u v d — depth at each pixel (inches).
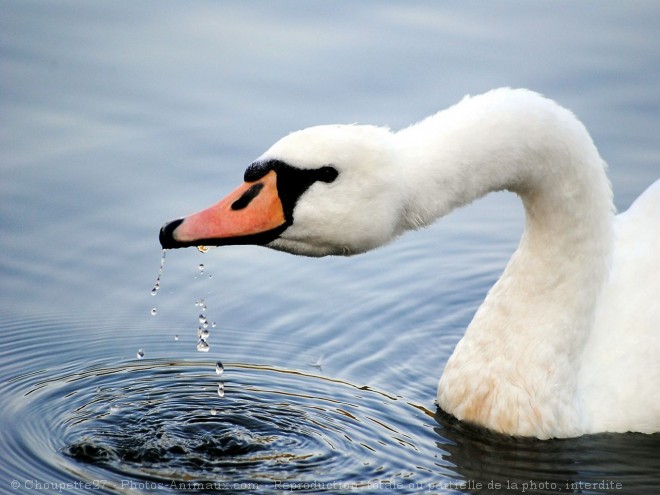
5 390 553.6
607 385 521.3
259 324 641.0
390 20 872.3
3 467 477.7
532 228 503.8
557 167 474.6
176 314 641.6
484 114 459.2
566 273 502.3
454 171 449.1
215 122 765.9
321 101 785.6
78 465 480.7
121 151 740.0
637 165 760.3
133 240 679.7
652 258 557.0
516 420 509.0
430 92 794.8
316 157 437.4
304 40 847.7
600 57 835.4
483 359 519.2
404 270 716.0
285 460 489.7
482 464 489.7
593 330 535.2
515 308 513.0
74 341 608.7
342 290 685.3
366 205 441.7
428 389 573.0
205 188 712.4
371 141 441.7
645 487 475.8
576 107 791.7
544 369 507.2
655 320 535.2
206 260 696.4
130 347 608.4
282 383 574.2
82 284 650.8
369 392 566.9
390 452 498.3
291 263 704.4
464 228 763.4
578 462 494.0
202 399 548.7
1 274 650.2
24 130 751.1
